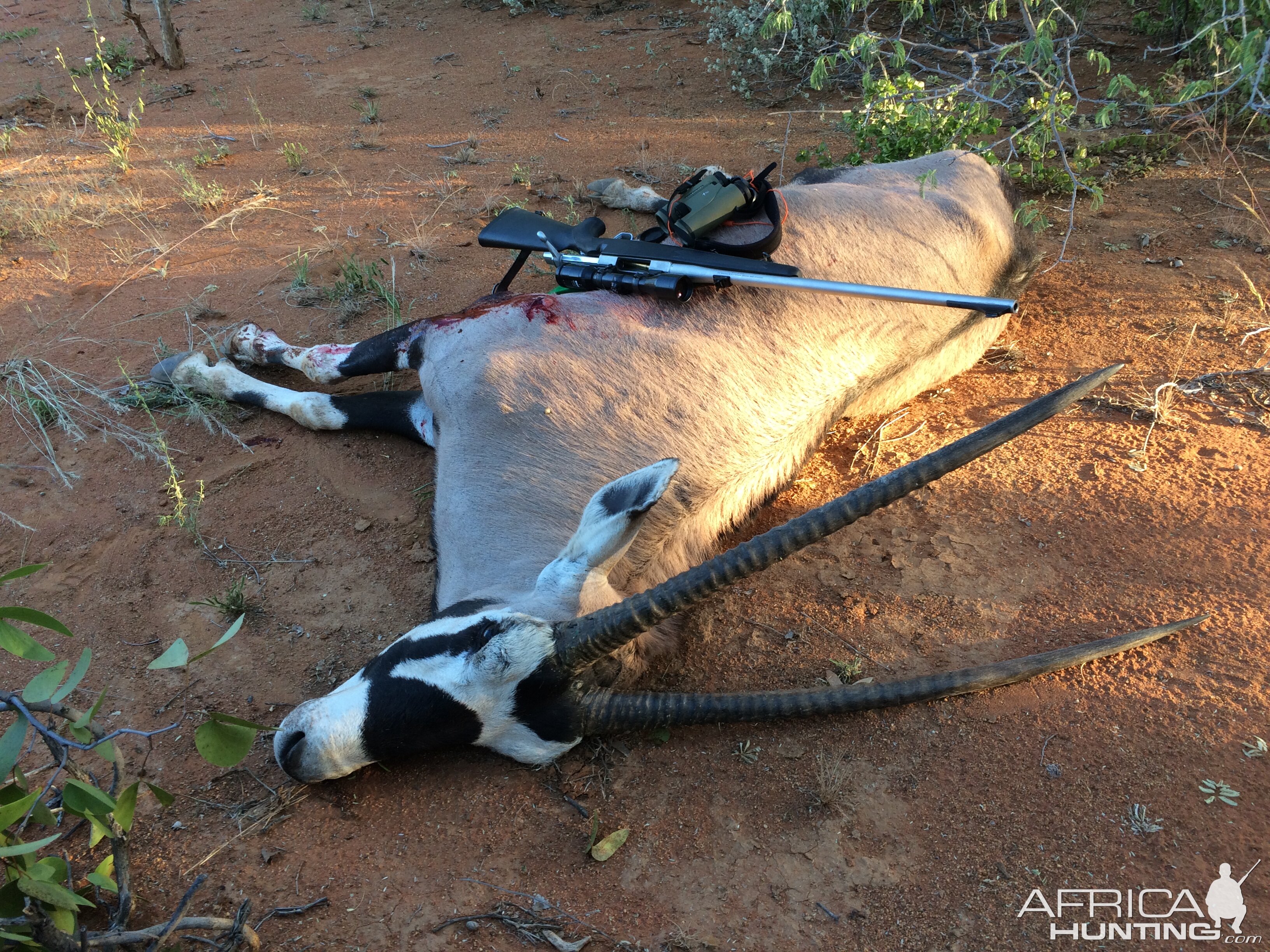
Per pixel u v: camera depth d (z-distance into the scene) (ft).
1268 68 10.05
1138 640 5.95
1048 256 9.84
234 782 5.45
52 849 5.10
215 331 8.71
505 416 6.39
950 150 9.07
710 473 6.39
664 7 16.75
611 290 6.95
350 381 8.34
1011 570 6.71
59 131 13.01
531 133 12.57
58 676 4.26
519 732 5.19
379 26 16.63
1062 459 7.50
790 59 14.11
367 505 7.16
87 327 8.77
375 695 5.14
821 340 7.07
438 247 9.92
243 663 6.03
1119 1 15.10
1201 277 9.32
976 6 14.40
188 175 11.32
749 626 6.39
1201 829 5.30
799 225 7.37
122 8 17.78
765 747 5.74
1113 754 5.65
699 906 5.01
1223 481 7.20
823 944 4.89
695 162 11.66
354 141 12.40
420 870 5.11
